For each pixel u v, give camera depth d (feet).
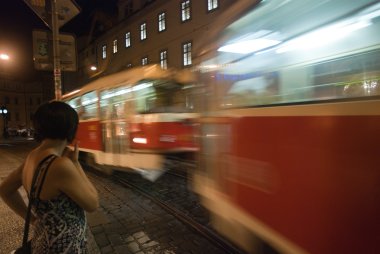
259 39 10.27
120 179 31.40
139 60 93.50
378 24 6.40
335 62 7.32
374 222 6.02
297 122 8.27
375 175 6.03
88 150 38.24
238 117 11.44
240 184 11.23
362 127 6.37
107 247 15.08
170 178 30.37
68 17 22.84
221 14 13.53
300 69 8.37
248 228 10.70
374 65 6.46
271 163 9.31
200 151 16.05
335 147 7.01
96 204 6.01
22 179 6.36
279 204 8.92
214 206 13.88
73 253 5.67
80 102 42.04
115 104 31.63
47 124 6.01
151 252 14.51
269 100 9.60
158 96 29.22
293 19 8.71
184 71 30.68
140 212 20.38
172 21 78.54
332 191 7.04
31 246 5.92
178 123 29.09
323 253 7.26
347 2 7.12
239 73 11.54
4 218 18.58
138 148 28.25
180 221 18.37
